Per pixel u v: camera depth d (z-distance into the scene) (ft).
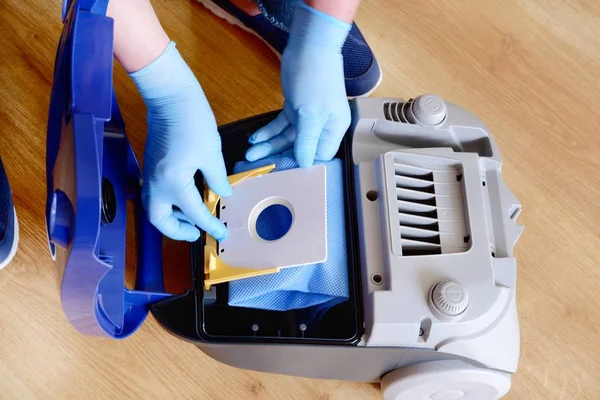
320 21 2.47
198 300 2.40
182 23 3.58
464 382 2.56
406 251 2.42
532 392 3.06
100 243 2.22
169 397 2.95
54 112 1.82
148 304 2.43
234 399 2.97
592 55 3.74
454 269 2.30
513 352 2.45
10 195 2.92
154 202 2.39
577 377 3.09
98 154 1.52
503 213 2.53
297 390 3.01
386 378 2.75
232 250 2.41
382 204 2.41
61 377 2.92
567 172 3.47
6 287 3.02
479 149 2.71
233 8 3.43
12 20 3.43
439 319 2.24
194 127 2.38
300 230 2.35
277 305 2.41
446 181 2.50
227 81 3.50
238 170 2.65
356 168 2.55
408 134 2.65
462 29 3.76
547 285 3.24
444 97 3.60
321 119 2.57
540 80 3.66
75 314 1.98
